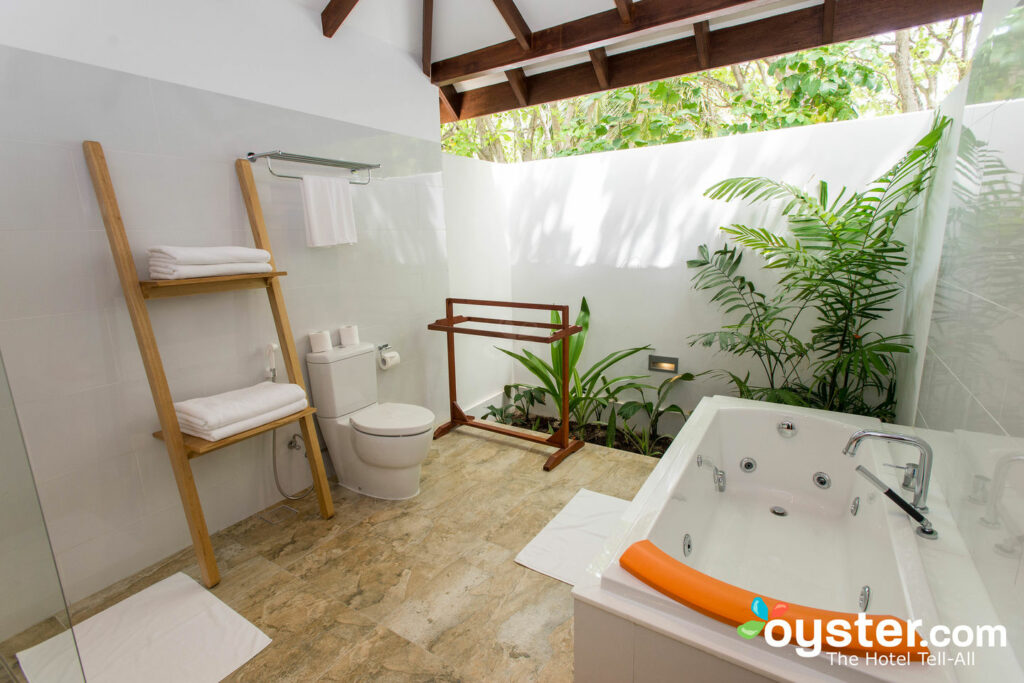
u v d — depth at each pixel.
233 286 2.04
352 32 2.55
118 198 1.79
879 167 2.73
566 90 3.15
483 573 1.93
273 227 2.30
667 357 3.54
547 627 1.66
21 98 1.55
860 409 2.70
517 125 6.27
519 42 2.66
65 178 1.66
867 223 2.47
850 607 1.69
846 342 2.76
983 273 1.35
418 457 2.41
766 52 2.56
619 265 3.61
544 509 2.37
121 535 1.90
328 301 2.58
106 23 1.72
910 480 1.70
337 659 1.55
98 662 1.55
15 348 1.61
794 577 1.87
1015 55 1.18
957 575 1.29
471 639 1.62
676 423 3.59
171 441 1.78
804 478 2.35
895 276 2.71
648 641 1.19
